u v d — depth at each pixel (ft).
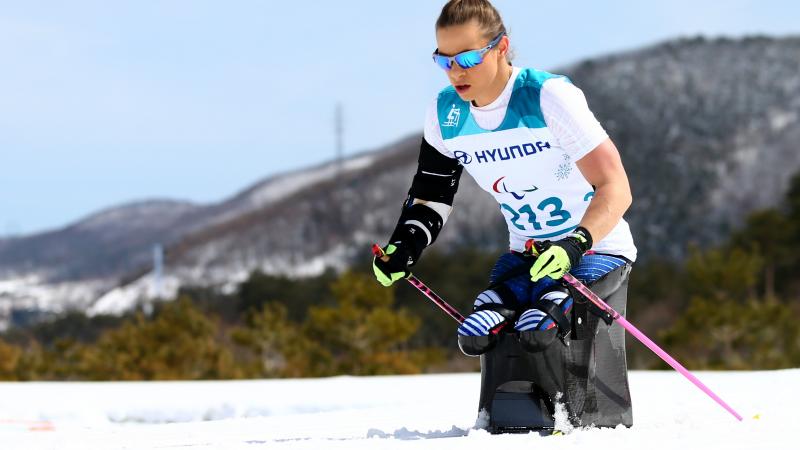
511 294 12.55
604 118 422.41
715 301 86.12
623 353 12.82
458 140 12.64
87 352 78.13
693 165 362.53
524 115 11.90
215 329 80.23
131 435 14.82
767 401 17.83
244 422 16.52
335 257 410.11
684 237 310.04
